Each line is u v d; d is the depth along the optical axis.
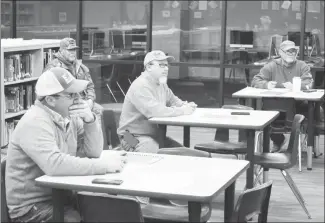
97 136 3.89
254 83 7.90
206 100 10.12
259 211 3.39
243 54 9.95
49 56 8.11
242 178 6.82
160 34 10.25
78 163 3.44
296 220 5.47
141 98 5.60
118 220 3.17
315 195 6.28
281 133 7.17
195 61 10.12
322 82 9.55
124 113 5.78
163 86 5.87
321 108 8.02
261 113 5.94
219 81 10.03
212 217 5.38
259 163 5.26
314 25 9.65
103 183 3.27
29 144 3.42
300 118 5.38
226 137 5.99
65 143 3.62
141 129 5.72
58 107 3.54
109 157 3.65
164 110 5.60
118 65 10.34
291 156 5.30
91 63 10.44
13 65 7.42
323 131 7.73
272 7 9.84
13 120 7.39
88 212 3.23
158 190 3.14
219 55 10.04
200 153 4.41
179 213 3.88
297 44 9.71
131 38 10.30
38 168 3.50
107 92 10.39
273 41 9.82
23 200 3.47
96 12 10.40
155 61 5.67
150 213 3.83
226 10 9.93
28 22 10.62
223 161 3.85
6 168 3.50
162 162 3.81
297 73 7.84
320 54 9.60
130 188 3.18
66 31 10.60
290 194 6.30
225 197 3.61
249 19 9.92
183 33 10.16
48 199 3.51
